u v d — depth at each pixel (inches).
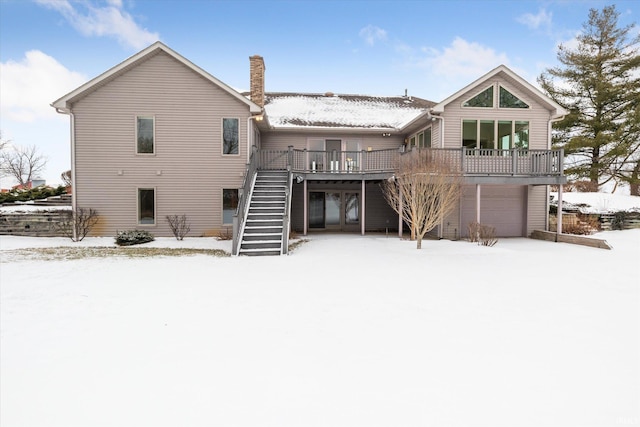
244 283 276.2
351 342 163.3
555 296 241.1
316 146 708.0
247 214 484.4
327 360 145.0
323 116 745.6
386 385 125.4
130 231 536.1
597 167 880.9
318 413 109.2
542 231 587.2
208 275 305.4
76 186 566.6
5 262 359.6
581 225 610.2
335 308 213.3
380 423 104.2
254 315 200.2
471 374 133.3
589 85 864.9
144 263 361.7
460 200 589.6
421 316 199.3
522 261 374.0
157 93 574.6
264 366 139.8
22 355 149.1
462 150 539.2
